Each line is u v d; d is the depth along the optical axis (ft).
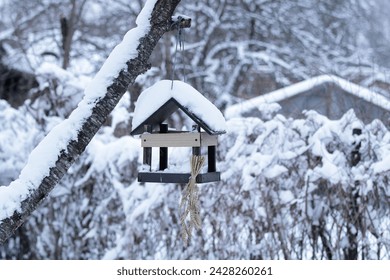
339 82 24.49
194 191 12.61
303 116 22.94
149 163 13.58
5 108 28.60
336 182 19.71
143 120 13.17
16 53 48.34
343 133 20.51
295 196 21.01
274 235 21.04
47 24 59.88
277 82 52.42
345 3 65.10
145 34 11.36
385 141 20.40
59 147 11.03
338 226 20.35
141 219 23.24
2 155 26.81
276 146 21.04
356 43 69.10
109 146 24.75
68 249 25.81
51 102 27.17
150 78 44.32
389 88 25.82
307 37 59.00
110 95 11.17
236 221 21.47
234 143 22.49
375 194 20.06
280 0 60.90
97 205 25.25
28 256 27.48
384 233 20.25
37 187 10.93
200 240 22.03
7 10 61.52
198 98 12.87
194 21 58.75
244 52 55.83
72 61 49.24
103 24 58.59
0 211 10.74
